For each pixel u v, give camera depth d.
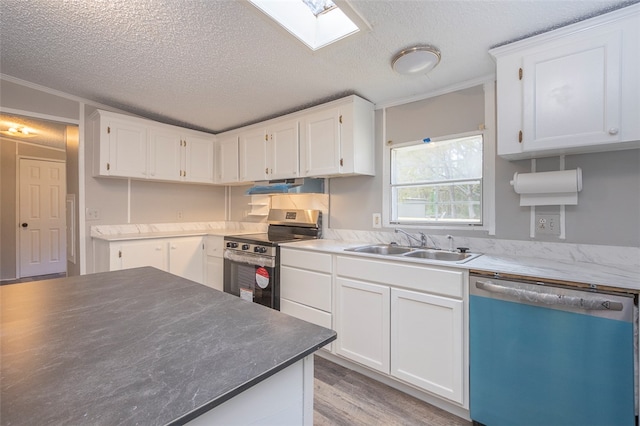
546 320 1.39
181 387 0.57
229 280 3.04
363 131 2.57
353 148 2.48
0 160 4.61
